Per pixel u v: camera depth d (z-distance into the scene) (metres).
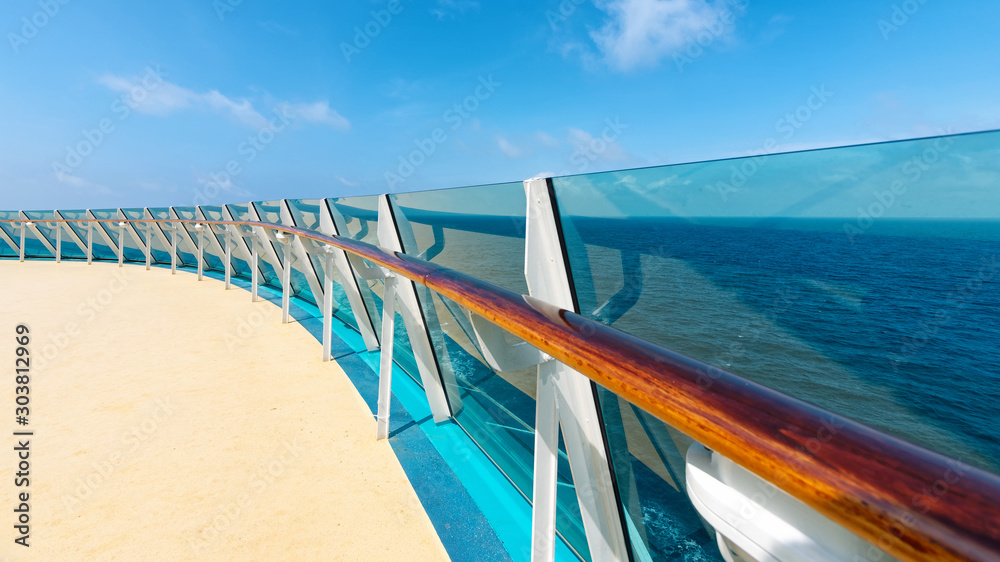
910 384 0.99
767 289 1.23
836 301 1.09
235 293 8.66
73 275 10.84
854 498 0.36
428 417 3.45
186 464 2.69
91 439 2.99
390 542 2.08
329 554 2.00
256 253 7.71
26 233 15.10
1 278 10.16
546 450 1.58
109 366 4.41
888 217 0.97
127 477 2.55
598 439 1.83
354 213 4.55
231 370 4.32
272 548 2.03
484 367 2.85
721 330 1.38
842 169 1.02
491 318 1.12
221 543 2.05
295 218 6.17
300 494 2.43
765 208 1.20
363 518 2.24
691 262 1.41
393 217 3.62
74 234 14.59
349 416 3.39
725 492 0.72
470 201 2.53
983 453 0.91
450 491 2.49
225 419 3.29
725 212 1.29
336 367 4.47
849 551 0.56
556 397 1.63
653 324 1.57
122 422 3.24
